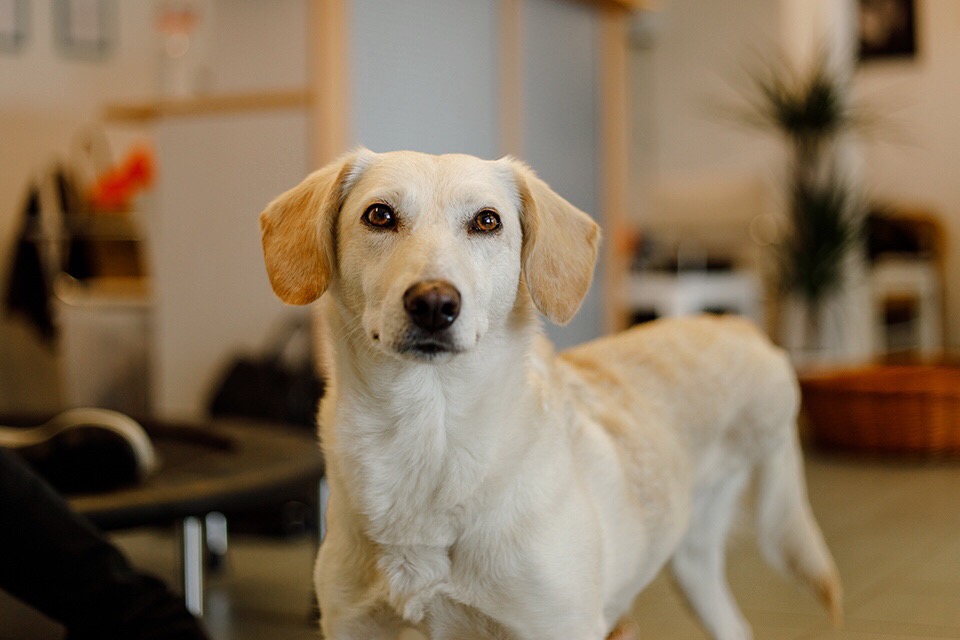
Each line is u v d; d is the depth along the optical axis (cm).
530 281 154
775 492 216
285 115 340
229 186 353
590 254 162
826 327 624
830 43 634
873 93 870
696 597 214
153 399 398
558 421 156
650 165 849
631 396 186
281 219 158
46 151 496
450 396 144
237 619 269
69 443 226
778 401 212
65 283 436
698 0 824
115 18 521
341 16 336
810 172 607
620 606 177
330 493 157
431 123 381
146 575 190
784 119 600
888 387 475
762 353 214
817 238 600
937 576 290
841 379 489
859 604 270
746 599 278
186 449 284
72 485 227
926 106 852
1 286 477
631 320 590
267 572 311
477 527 146
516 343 152
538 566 146
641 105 849
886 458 461
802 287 601
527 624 148
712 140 828
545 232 156
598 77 483
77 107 507
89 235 436
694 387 198
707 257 687
